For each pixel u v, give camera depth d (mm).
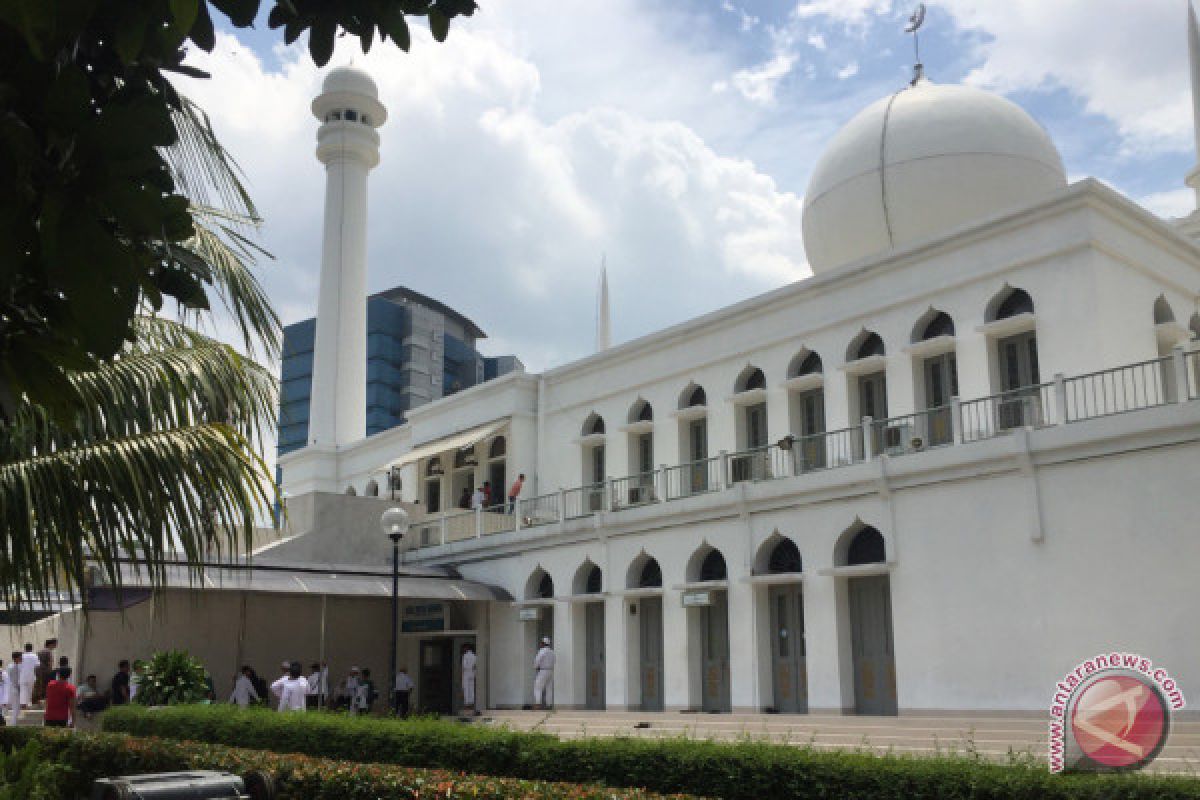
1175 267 22922
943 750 16000
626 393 30094
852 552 21922
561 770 11820
